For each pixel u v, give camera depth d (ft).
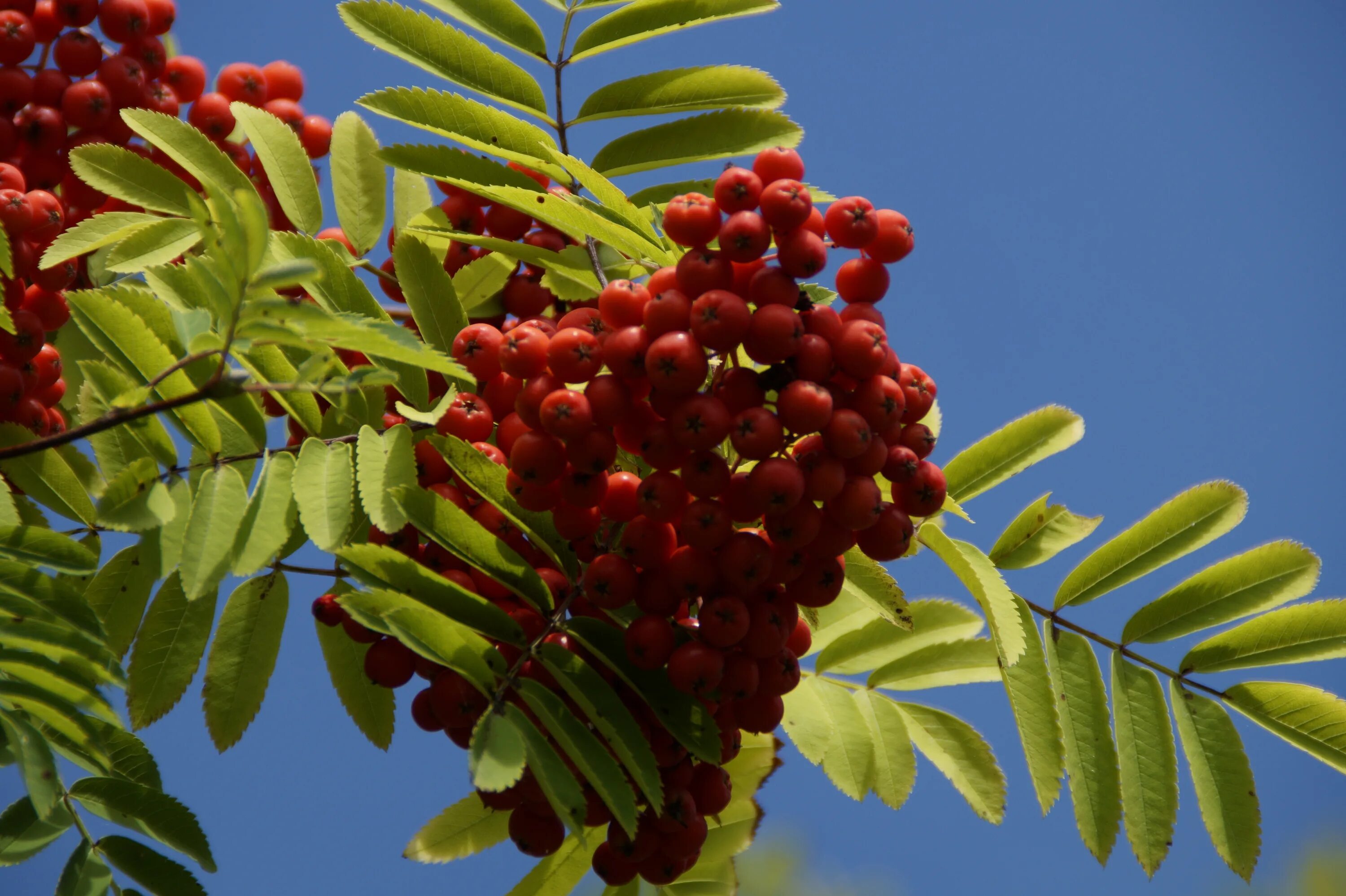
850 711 14.87
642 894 14.71
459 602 11.67
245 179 15.39
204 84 17.88
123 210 16.30
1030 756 13.34
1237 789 13.80
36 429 14.37
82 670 11.89
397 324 11.93
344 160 16.66
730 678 11.94
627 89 15.43
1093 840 13.42
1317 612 14.06
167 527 11.40
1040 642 13.94
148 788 12.48
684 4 15.56
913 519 14.01
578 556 13.00
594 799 12.44
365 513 12.99
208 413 11.99
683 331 11.64
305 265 9.80
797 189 11.96
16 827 11.88
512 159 14.39
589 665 12.25
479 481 12.55
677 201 12.25
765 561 11.60
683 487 11.76
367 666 13.53
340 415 12.84
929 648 15.21
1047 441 15.46
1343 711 13.80
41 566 11.78
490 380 13.12
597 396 11.72
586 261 14.89
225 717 13.94
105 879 12.18
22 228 14.33
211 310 12.44
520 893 14.47
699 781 12.89
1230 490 14.67
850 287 12.79
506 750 10.12
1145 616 14.48
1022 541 15.33
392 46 14.80
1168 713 14.07
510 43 15.55
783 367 11.87
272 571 14.12
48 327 15.07
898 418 12.16
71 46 16.19
